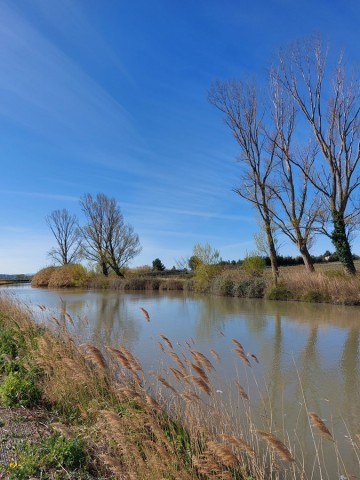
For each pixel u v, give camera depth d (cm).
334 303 1877
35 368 632
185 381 477
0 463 352
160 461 346
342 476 392
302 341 1048
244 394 446
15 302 1348
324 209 2278
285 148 2414
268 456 415
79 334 1057
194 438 396
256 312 1681
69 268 4656
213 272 3066
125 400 490
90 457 380
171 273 5109
